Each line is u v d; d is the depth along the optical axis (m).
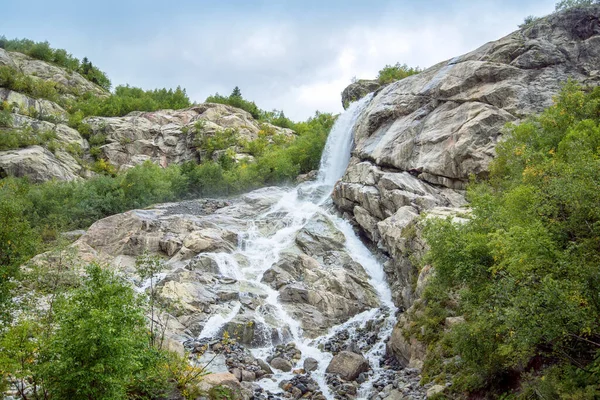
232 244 30.98
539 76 30.38
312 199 40.00
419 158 31.17
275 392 16.56
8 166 45.66
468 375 13.92
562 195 11.75
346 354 18.73
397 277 24.95
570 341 11.44
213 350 19.12
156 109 76.62
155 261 18.00
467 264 14.30
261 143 61.19
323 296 24.14
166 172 48.91
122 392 11.04
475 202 16.31
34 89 67.19
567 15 32.78
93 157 60.44
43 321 13.20
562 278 10.59
